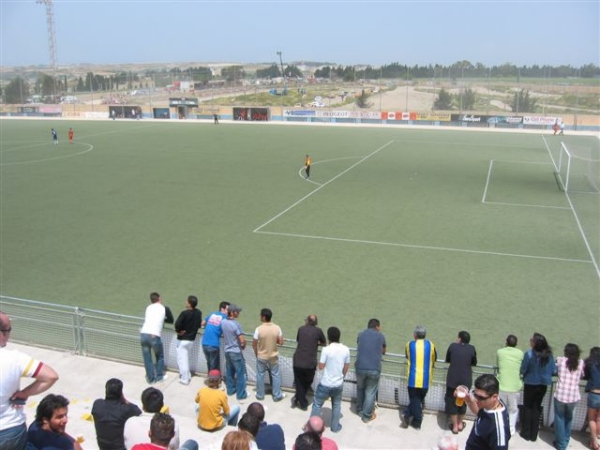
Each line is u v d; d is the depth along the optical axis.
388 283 19.20
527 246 23.67
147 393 7.94
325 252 22.64
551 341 15.10
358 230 25.97
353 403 11.40
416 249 23.08
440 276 19.94
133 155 50.97
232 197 33.19
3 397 5.28
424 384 10.16
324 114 87.94
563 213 29.72
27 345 13.66
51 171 42.50
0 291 18.64
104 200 32.47
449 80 100.00
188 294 18.30
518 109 89.94
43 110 103.12
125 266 21.06
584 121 74.31
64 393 11.27
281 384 11.94
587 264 21.38
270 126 82.69
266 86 139.50
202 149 55.28
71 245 23.80
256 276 19.89
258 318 16.38
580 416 10.25
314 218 28.16
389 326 15.88
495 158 49.78
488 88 98.19
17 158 49.19
